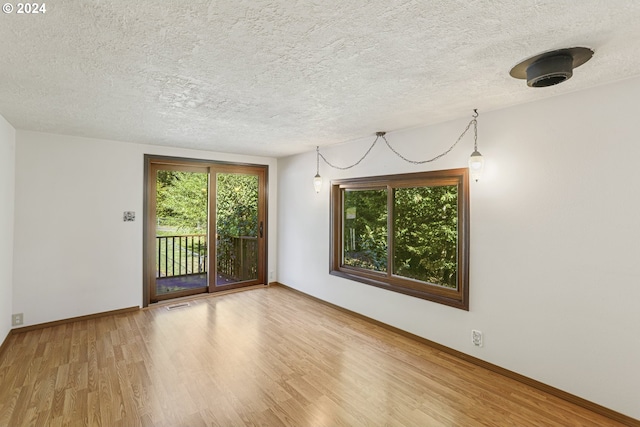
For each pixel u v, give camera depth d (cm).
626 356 209
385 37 159
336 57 182
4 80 213
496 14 140
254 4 131
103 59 183
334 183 442
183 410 220
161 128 346
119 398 232
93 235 398
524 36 158
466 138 295
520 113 258
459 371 275
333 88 229
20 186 352
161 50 173
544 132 245
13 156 342
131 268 425
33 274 360
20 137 352
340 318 405
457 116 295
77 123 325
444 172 311
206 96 245
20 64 189
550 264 242
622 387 210
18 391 240
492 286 275
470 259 290
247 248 546
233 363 286
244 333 353
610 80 211
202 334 350
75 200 386
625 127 209
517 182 260
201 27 150
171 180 473
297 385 252
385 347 321
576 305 230
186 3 130
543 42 164
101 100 254
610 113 214
